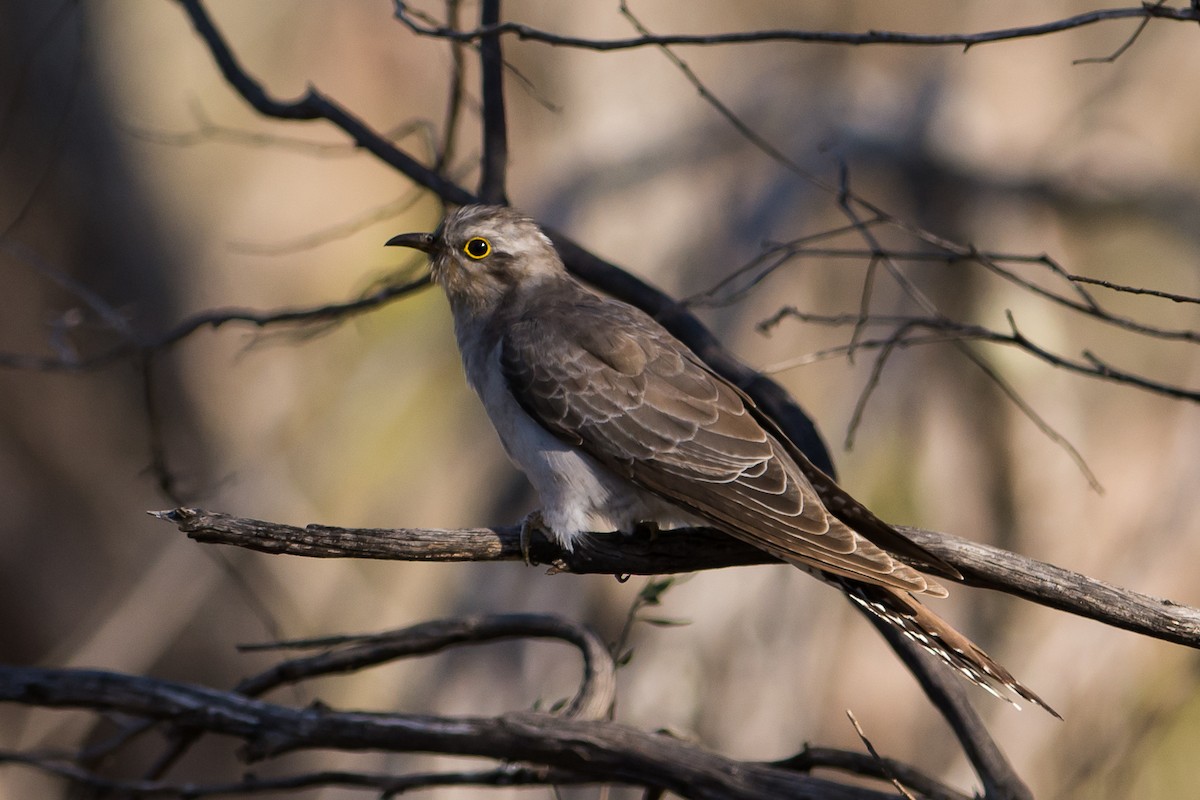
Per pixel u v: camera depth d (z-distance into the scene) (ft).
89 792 32.07
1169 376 41.14
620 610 39.55
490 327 28.40
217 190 62.64
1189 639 21.04
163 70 62.03
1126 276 42.57
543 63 50.52
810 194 43.68
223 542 20.52
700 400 25.50
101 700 26.68
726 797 23.93
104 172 59.98
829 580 23.22
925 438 40.29
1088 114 45.47
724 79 48.55
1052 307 41.57
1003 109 46.14
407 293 32.32
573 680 40.19
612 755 24.39
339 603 57.31
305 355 61.31
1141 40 46.29
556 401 25.95
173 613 56.08
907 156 44.32
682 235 45.32
